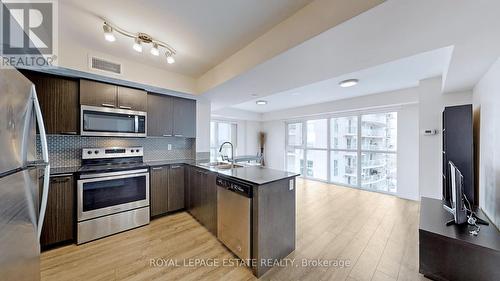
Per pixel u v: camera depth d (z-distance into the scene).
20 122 1.06
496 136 1.93
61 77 2.33
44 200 1.30
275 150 7.18
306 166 6.34
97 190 2.36
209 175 2.58
